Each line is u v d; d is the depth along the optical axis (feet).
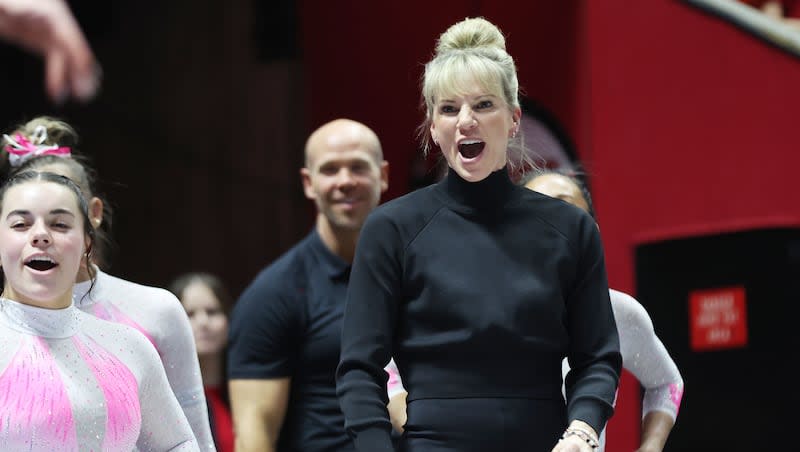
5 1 25.45
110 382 26.32
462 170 25.03
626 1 52.95
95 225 32.19
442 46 26.07
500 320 24.39
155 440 27.71
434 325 24.73
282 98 86.28
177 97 89.97
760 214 49.26
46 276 25.81
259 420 37.68
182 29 89.45
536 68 57.00
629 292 52.21
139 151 90.99
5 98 89.61
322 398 38.09
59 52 25.84
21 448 25.09
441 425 24.25
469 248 24.99
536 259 25.03
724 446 49.29
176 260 90.63
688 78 51.08
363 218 38.99
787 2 56.90
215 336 47.57
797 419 48.83
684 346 50.65
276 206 87.45
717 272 50.11
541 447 24.34
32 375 25.59
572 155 55.01
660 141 51.83
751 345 49.21
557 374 25.16
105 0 88.38
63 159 31.99
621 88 53.01
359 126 40.04
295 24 80.53
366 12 67.21
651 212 52.01
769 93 49.03
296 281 38.68
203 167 89.61
